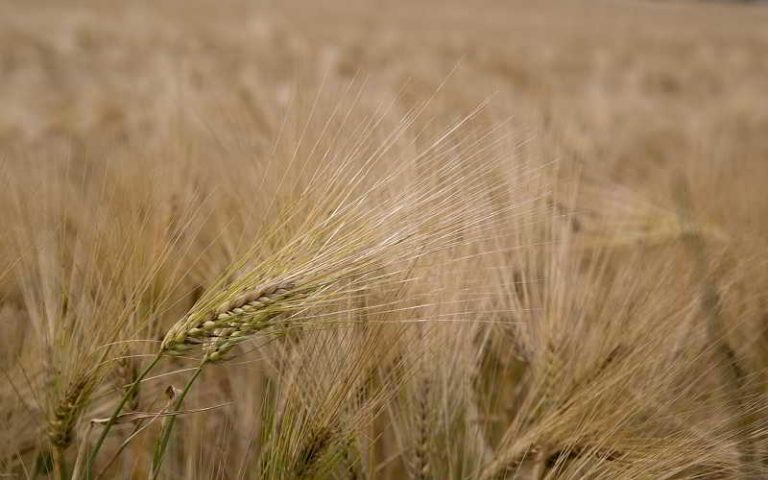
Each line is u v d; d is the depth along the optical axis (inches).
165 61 153.9
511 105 52.4
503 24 419.5
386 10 478.0
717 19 589.9
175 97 66.7
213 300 27.8
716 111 135.4
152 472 29.1
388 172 31.4
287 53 209.8
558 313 33.5
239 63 192.7
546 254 35.0
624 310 33.2
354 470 32.1
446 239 28.9
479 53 241.8
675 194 44.0
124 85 135.1
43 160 40.9
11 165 42.2
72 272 31.3
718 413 32.4
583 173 48.1
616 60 266.1
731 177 47.5
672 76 227.8
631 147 84.7
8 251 32.8
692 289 34.9
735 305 35.6
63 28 240.8
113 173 37.1
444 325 32.1
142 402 33.8
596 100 117.9
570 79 207.9
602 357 32.5
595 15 562.3
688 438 31.2
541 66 227.8
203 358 28.2
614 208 43.1
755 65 266.2
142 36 242.8
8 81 154.3
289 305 27.7
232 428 35.0
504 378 35.6
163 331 32.9
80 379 29.3
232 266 28.5
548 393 32.8
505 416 35.1
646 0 874.8
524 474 33.6
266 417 30.6
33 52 196.9
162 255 30.5
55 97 132.8
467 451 33.1
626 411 31.6
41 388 31.7
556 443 31.9
